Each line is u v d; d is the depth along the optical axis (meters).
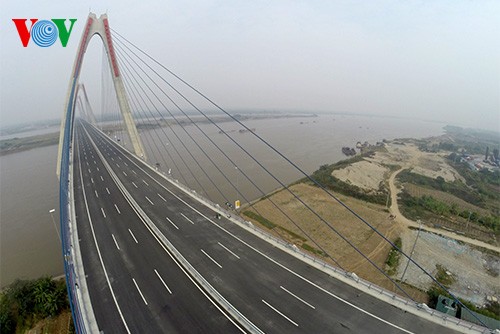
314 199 60.84
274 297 22.12
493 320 25.69
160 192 44.44
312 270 25.67
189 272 25.02
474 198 72.12
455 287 34.62
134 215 36.22
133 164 62.03
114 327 19.14
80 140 100.56
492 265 40.56
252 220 48.22
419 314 20.84
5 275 36.00
